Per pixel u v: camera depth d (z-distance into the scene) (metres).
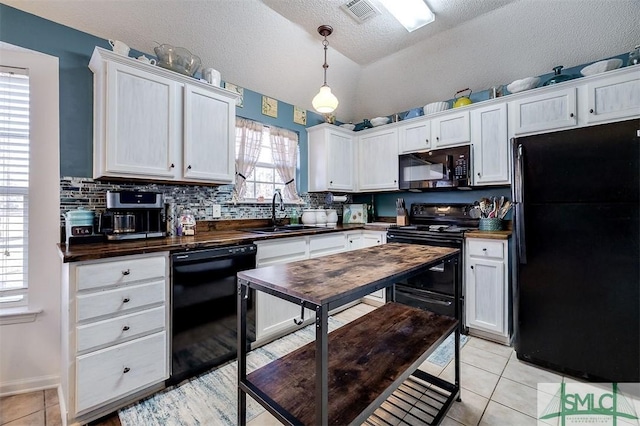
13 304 1.83
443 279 2.65
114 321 1.57
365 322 1.77
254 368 2.03
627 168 1.74
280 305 2.47
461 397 1.72
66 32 1.95
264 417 1.56
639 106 2.02
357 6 2.38
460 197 3.27
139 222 2.08
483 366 2.06
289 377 1.26
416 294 2.81
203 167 2.27
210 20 2.32
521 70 2.77
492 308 2.43
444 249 1.90
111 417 1.56
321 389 0.96
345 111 3.92
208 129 2.30
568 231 1.93
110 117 1.83
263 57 2.79
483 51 2.76
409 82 3.34
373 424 1.49
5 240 1.82
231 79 2.83
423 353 1.41
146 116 1.98
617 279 1.78
